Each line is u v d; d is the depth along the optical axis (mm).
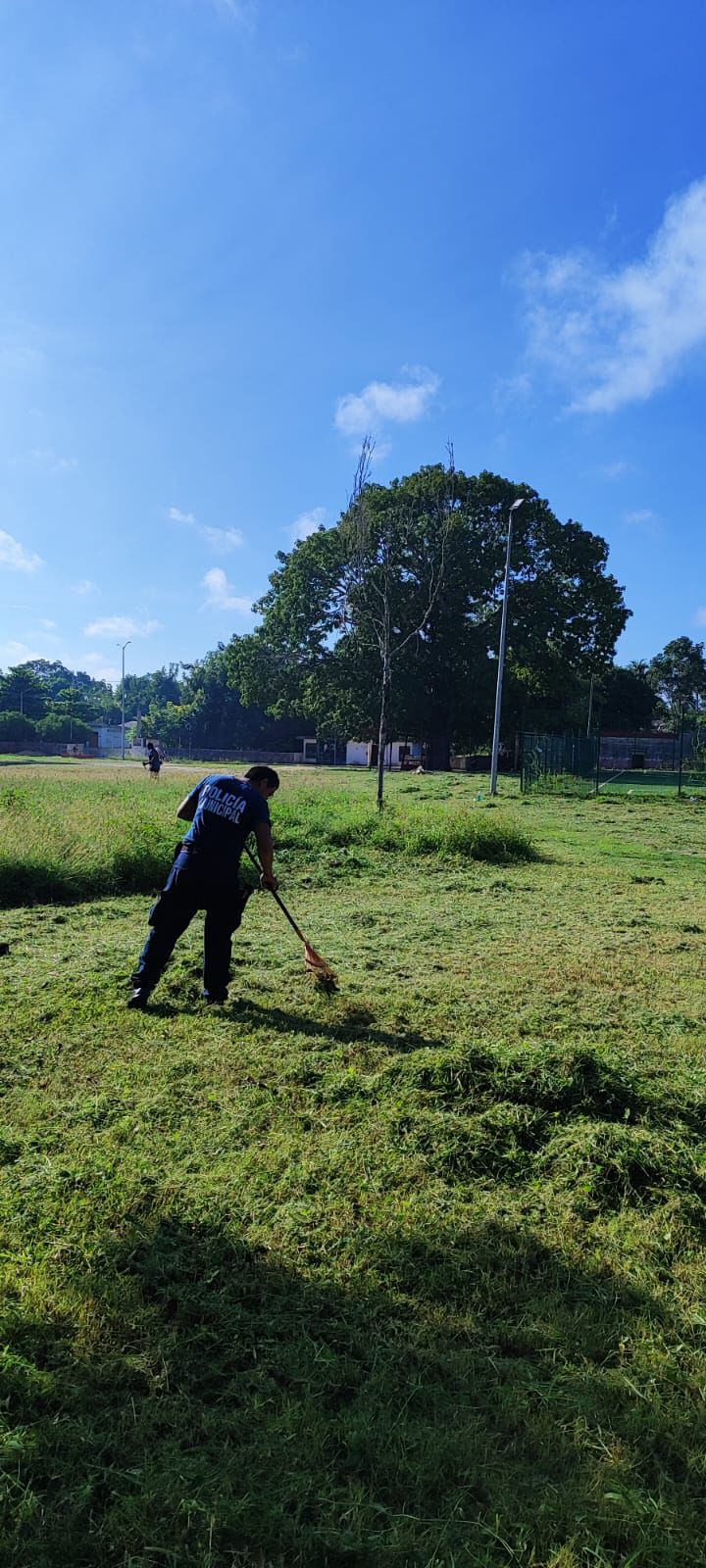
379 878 10289
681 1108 3752
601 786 30234
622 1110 3752
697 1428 2049
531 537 43812
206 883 5043
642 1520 1790
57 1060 4207
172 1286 2467
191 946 6605
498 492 41844
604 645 46031
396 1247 2707
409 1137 3463
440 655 42812
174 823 11562
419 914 8164
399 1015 4969
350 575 40156
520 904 8859
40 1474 1861
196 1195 2967
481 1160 3311
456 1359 2234
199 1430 1990
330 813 14875
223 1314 2355
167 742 89875
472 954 6633
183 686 94750
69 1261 2561
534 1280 2604
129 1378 2141
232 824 5168
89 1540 1715
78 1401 2055
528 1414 2066
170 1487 1817
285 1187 3051
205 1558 1671
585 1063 3928
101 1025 4703
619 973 6113
